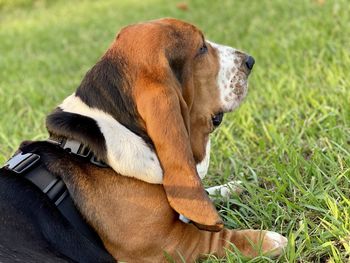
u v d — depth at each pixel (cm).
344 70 156
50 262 81
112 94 90
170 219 89
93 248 86
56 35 298
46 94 192
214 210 85
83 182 88
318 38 184
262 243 90
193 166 85
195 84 95
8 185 87
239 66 99
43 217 85
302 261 89
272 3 261
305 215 98
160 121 85
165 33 92
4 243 80
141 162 87
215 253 91
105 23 306
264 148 123
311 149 119
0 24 364
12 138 152
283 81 157
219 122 100
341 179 105
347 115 128
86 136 88
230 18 261
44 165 89
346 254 87
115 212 87
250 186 108
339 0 216
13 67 237
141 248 88
